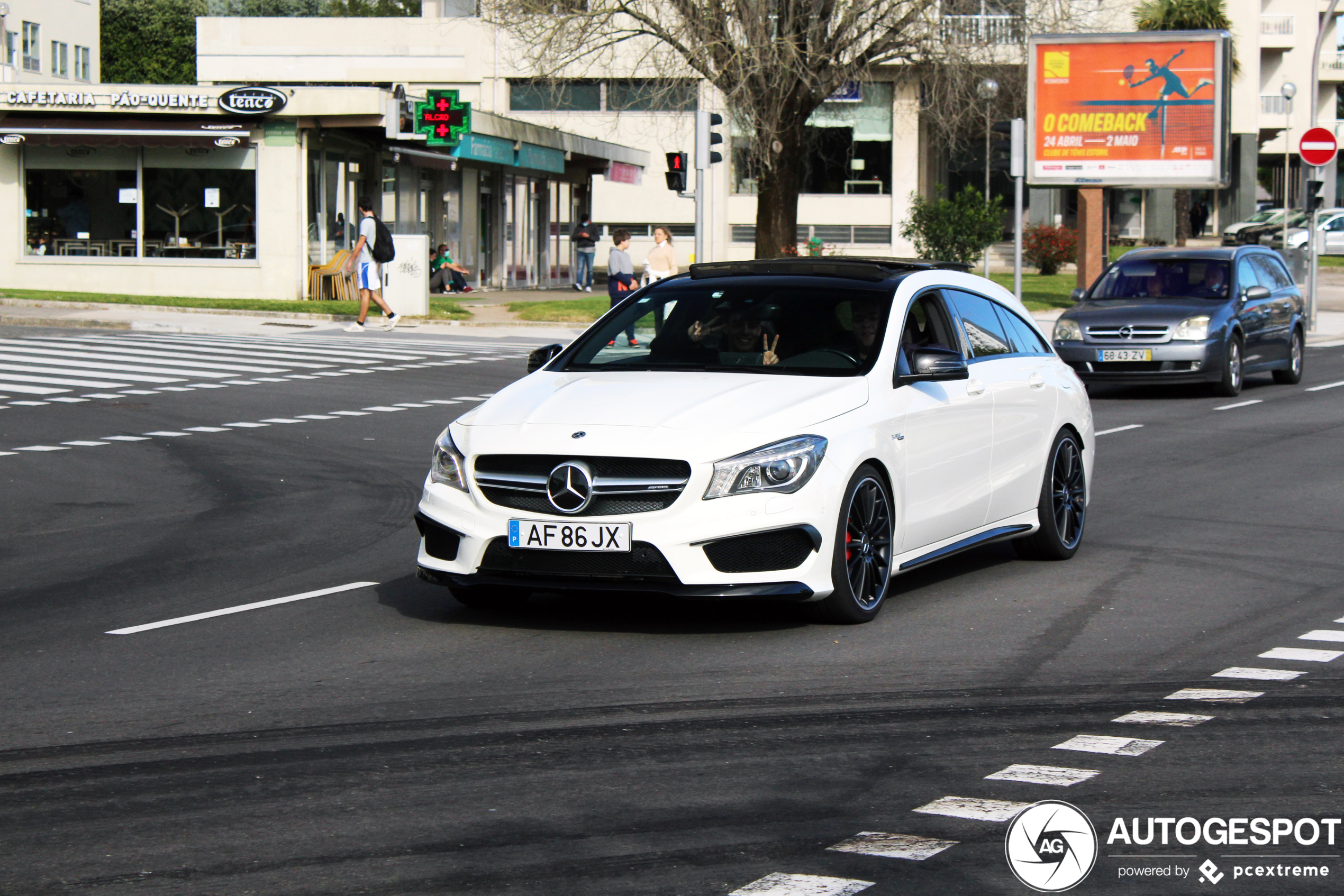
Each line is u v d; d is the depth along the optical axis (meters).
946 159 65.25
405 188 42.25
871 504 8.44
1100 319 22.08
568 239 54.53
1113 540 11.33
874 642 8.05
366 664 7.64
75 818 5.34
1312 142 35.12
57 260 37.12
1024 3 37.28
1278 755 6.04
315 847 5.03
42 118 36.41
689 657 7.72
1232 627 8.42
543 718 6.60
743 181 62.28
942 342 9.49
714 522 7.75
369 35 61.75
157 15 92.62
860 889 4.64
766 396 8.25
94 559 10.68
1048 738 6.28
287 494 13.40
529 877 4.74
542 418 8.15
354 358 25.91
